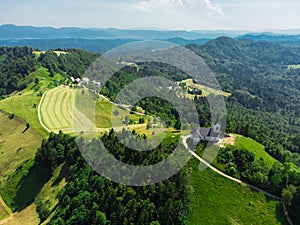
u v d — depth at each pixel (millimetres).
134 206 77875
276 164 103625
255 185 95125
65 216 87938
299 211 85375
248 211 85750
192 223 79000
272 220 85062
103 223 77812
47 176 124188
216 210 83688
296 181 96312
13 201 123500
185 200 82000
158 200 79812
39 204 108250
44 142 136125
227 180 93375
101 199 84500
